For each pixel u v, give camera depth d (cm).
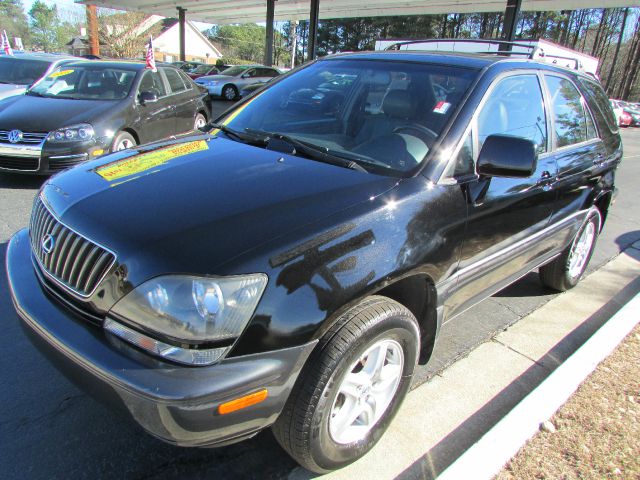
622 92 5138
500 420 266
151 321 174
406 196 229
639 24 4956
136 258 180
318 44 4816
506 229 293
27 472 214
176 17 3291
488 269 290
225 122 330
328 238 196
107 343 179
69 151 604
